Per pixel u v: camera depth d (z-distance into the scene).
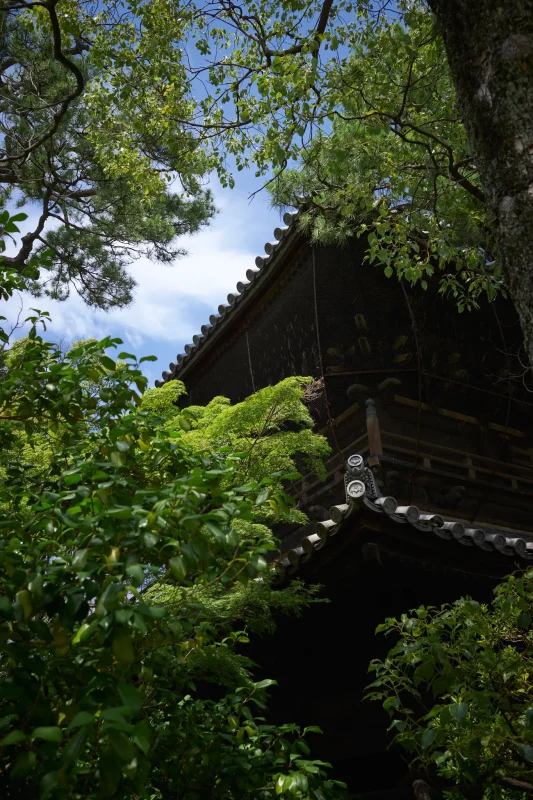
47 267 3.50
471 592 6.57
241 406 5.92
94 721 2.10
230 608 5.11
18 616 2.27
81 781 2.56
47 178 14.01
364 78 7.02
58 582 2.38
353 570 6.02
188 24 8.19
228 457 3.01
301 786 3.28
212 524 2.30
